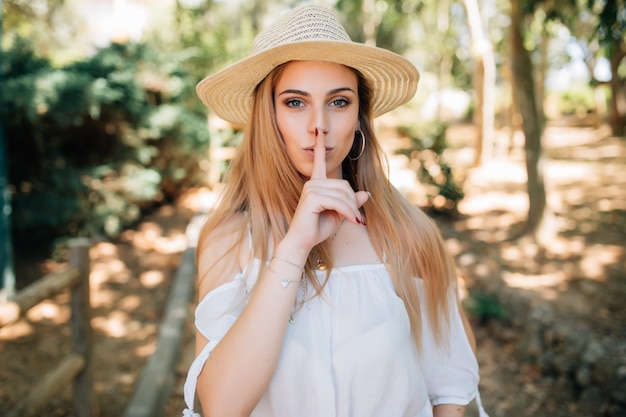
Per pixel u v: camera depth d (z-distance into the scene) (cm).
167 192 991
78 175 641
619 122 1781
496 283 516
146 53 768
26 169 623
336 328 121
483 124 1288
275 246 123
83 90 590
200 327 121
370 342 119
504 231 736
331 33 120
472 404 358
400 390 123
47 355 418
